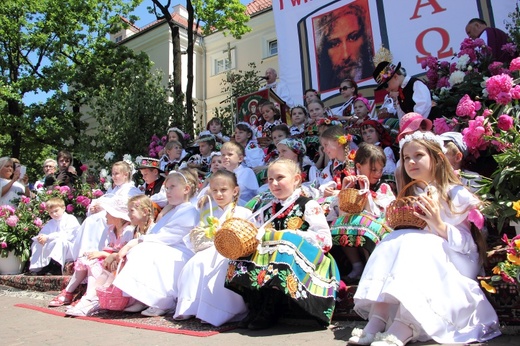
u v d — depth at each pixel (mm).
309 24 9008
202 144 7223
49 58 17719
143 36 19891
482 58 5672
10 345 3105
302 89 8977
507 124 3406
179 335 3152
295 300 2986
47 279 5746
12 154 17422
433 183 2988
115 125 11070
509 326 2746
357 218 3555
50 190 7703
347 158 4242
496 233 3492
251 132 7242
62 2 17188
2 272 6820
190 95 12836
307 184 4730
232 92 13102
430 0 7754
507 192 3066
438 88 6012
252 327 3203
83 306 4148
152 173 6500
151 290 3887
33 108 16766
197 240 3766
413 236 2670
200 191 4910
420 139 3043
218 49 19484
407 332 2453
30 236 6891
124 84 16250
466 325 2578
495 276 2576
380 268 2631
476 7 7332
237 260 3223
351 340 2557
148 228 4617
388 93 6488
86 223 5805
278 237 3158
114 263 4160
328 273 3287
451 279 2557
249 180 5234
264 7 19359
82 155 11906
